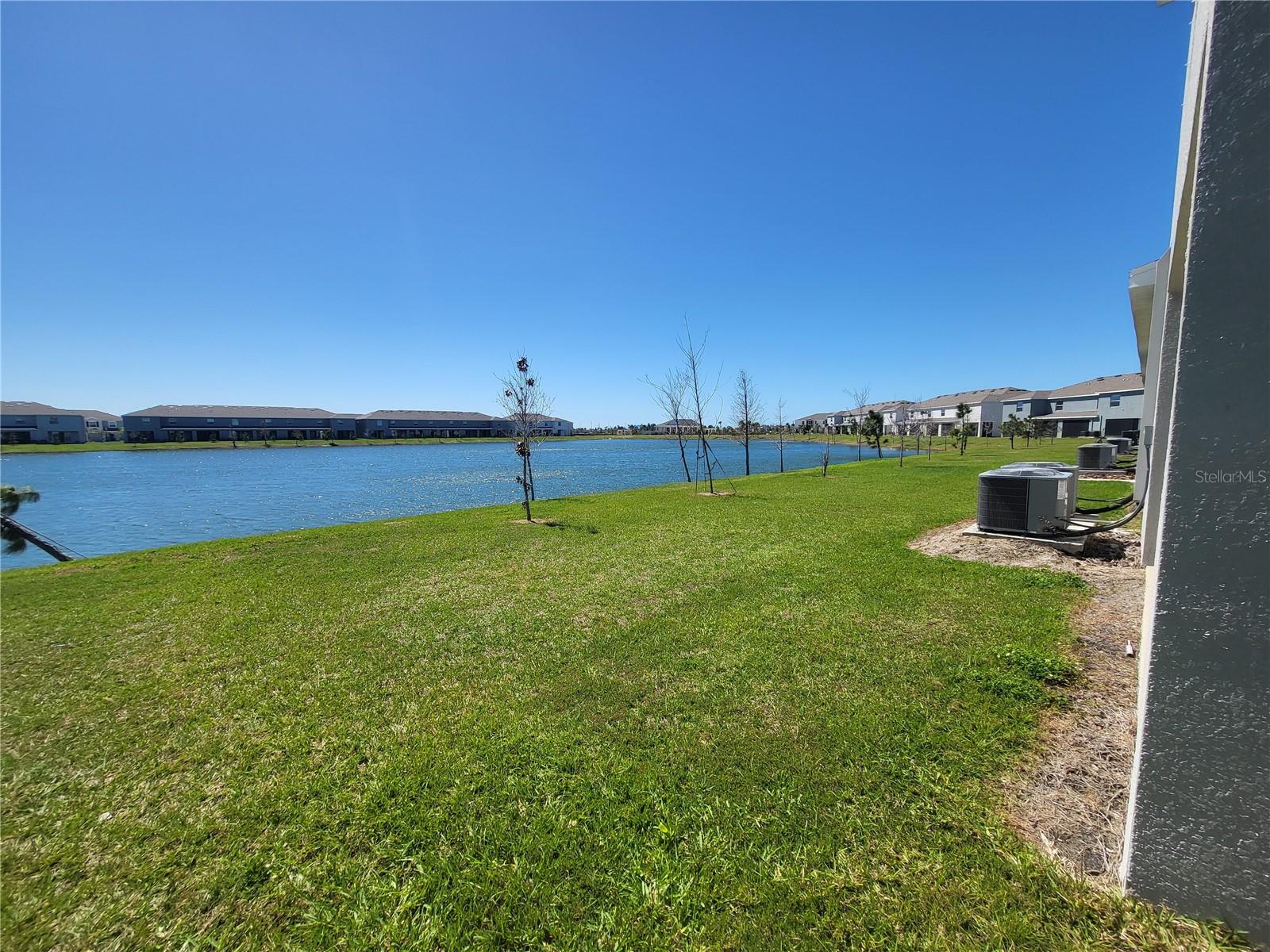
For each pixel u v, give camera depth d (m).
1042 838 1.99
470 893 1.85
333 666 3.79
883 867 1.88
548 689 3.33
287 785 2.47
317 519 16.44
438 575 6.29
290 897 1.87
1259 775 1.44
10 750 2.82
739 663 3.56
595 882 1.87
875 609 4.46
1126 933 1.57
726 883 1.85
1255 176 1.30
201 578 6.47
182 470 38.28
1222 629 1.44
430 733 2.87
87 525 15.78
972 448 39.66
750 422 24.56
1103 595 4.64
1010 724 2.72
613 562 6.66
